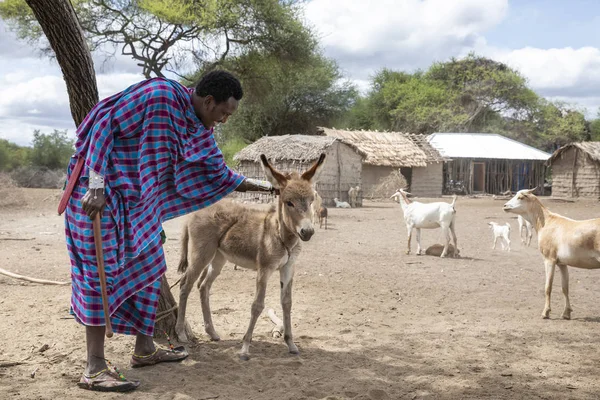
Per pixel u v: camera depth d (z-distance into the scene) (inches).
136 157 181.2
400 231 756.6
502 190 1818.4
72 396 176.7
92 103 224.4
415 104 2650.1
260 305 224.4
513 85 2687.0
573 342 258.8
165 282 241.1
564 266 309.0
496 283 408.8
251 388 190.4
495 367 221.0
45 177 1683.1
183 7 1464.1
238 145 1973.4
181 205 198.5
